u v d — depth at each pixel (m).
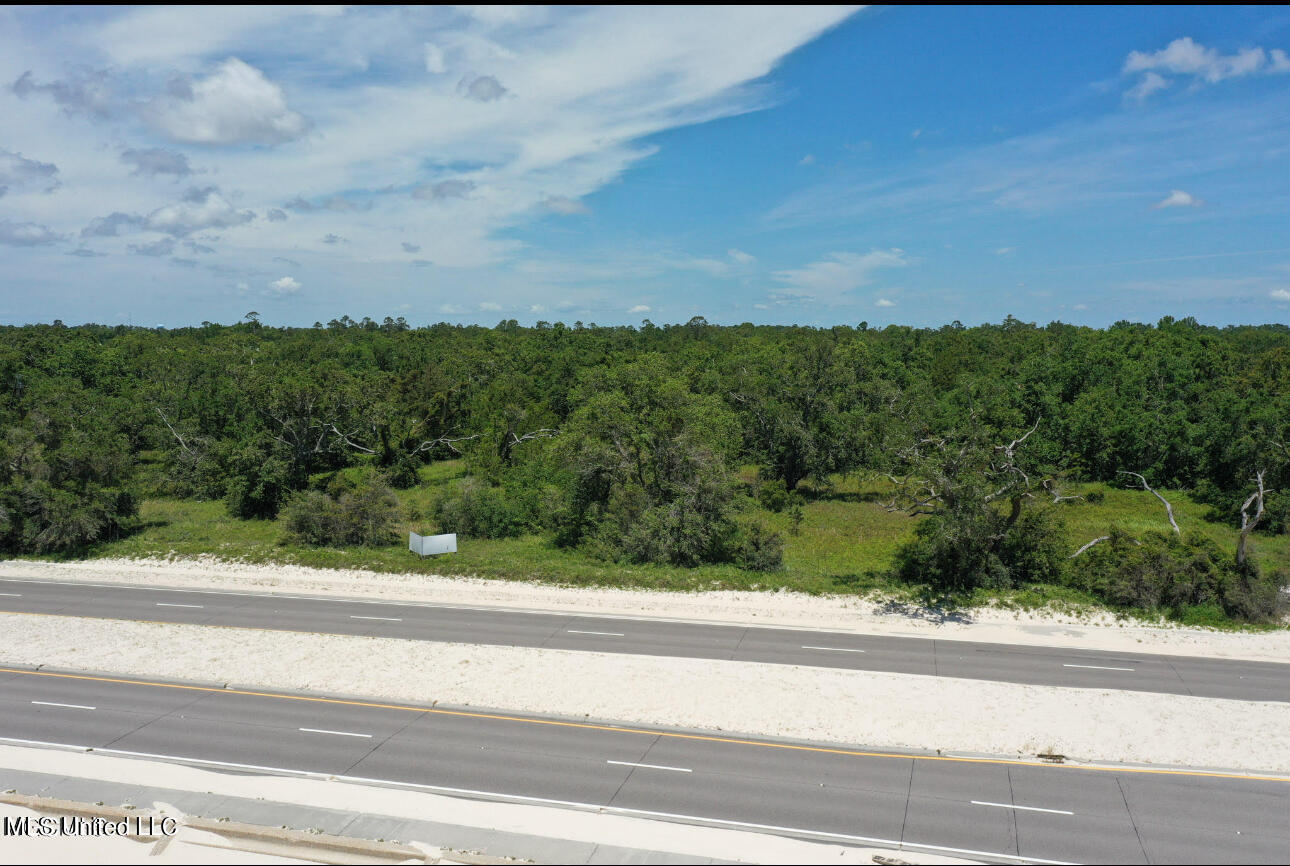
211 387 64.94
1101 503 55.72
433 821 18.11
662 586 35.09
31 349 80.38
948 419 59.78
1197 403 66.00
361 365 96.06
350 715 23.45
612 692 24.80
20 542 40.34
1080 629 30.48
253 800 18.98
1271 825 17.95
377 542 41.91
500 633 30.11
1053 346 82.44
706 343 115.12
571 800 18.97
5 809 18.64
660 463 41.28
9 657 27.62
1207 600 31.94
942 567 34.34
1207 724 22.75
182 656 27.72
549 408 72.25
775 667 26.75
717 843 17.27
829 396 57.88
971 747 21.52
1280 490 48.34
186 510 51.91
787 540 43.59
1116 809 18.58
